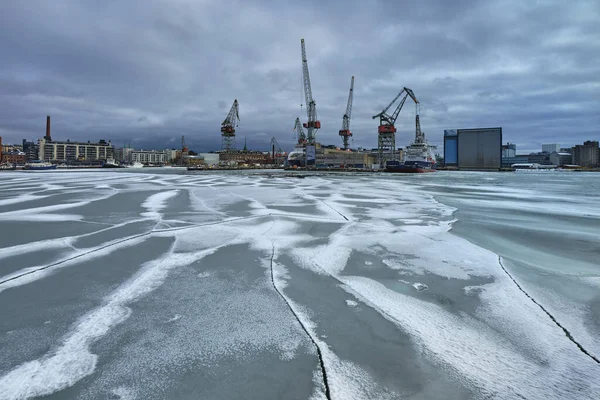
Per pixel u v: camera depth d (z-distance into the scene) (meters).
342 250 6.68
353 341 3.28
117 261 5.90
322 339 3.31
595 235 8.38
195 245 7.04
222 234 8.08
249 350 3.12
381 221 10.01
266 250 6.65
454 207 13.90
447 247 6.97
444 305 4.12
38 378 2.71
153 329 3.50
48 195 17.73
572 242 7.62
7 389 2.57
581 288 4.70
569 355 3.04
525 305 4.12
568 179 53.91
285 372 2.80
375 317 3.79
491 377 2.73
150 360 2.96
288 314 3.86
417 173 84.56
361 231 8.52
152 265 5.68
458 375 2.76
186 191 20.31
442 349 3.14
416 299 4.30
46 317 3.77
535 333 3.43
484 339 3.31
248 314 3.86
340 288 4.67
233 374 2.77
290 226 9.10
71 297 4.33
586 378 2.71
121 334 3.39
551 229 9.14
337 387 2.60
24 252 6.47
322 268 5.54
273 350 3.12
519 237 8.13
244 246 6.96
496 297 4.36
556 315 3.85
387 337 3.36
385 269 5.51
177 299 4.27
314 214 11.22
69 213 11.35
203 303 4.15
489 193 21.83
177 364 2.90
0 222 9.62
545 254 6.58
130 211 11.80
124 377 2.72
